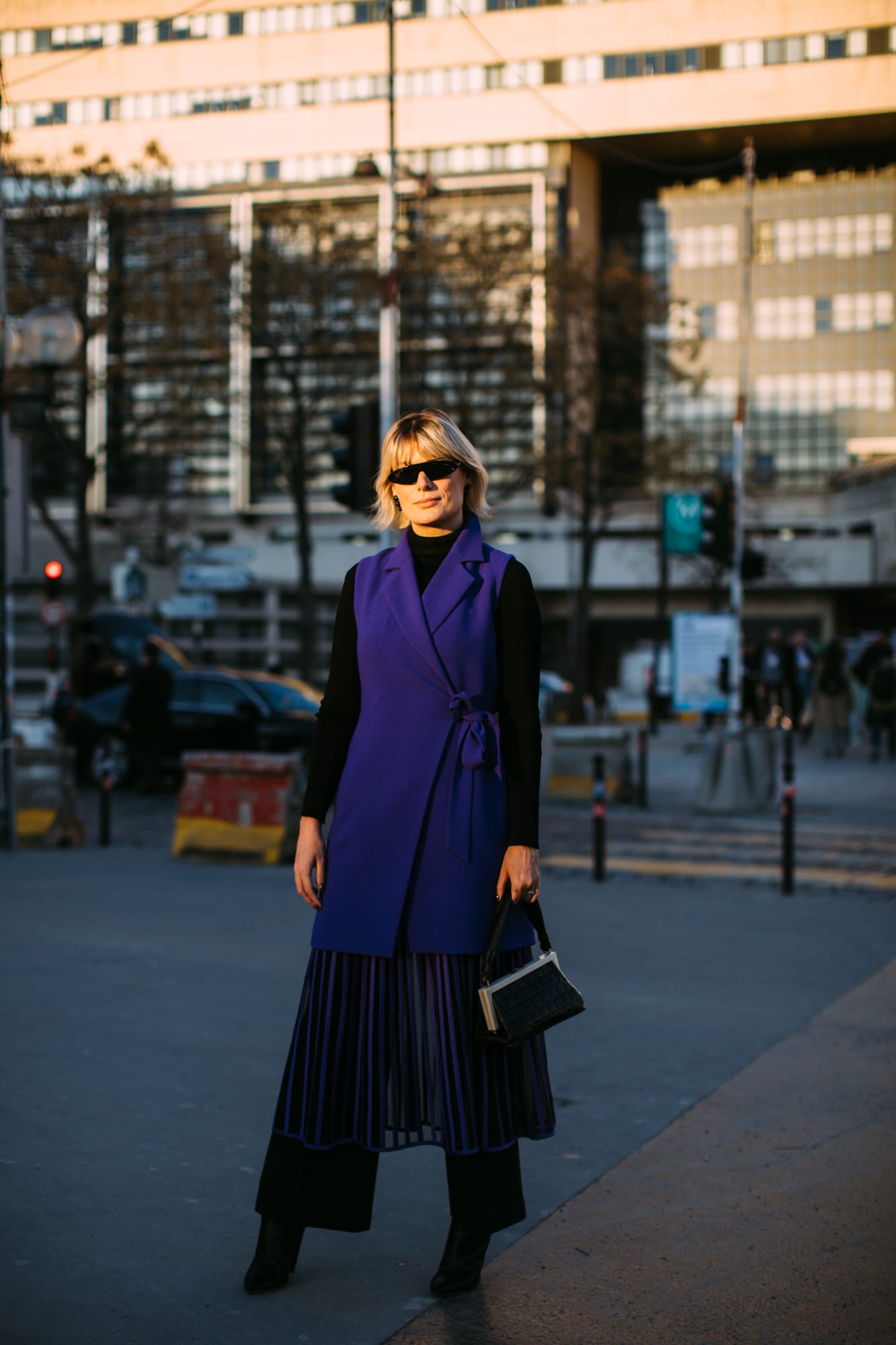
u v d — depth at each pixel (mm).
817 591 60844
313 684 32062
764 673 24438
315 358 30828
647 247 73000
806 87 66375
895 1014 5965
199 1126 4184
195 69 67688
